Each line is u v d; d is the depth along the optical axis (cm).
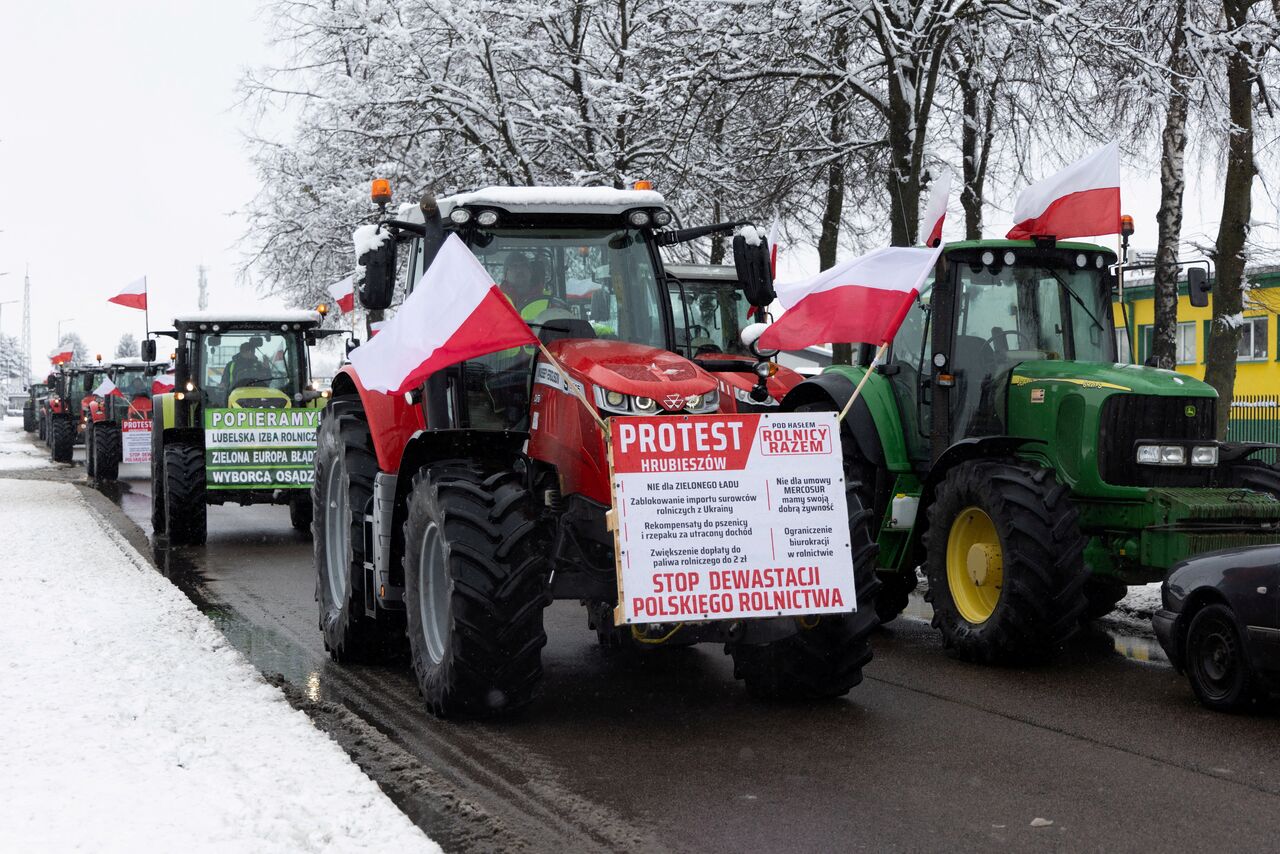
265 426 1403
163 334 1600
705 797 500
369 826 451
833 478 612
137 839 439
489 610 597
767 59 1644
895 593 909
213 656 759
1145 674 734
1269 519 757
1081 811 478
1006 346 861
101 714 616
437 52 1933
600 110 1923
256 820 459
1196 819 468
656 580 582
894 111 1567
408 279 759
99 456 2456
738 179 1842
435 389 679
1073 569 735
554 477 641
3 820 458
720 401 657
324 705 663
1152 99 1412
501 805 493
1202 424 796
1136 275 2202
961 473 780
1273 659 600
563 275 687
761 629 610
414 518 653
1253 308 1897
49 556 1250
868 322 766
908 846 442
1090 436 783
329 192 1988
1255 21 1349
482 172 1992
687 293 1271
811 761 551
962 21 1548
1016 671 745
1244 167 1338
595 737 596
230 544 1433
